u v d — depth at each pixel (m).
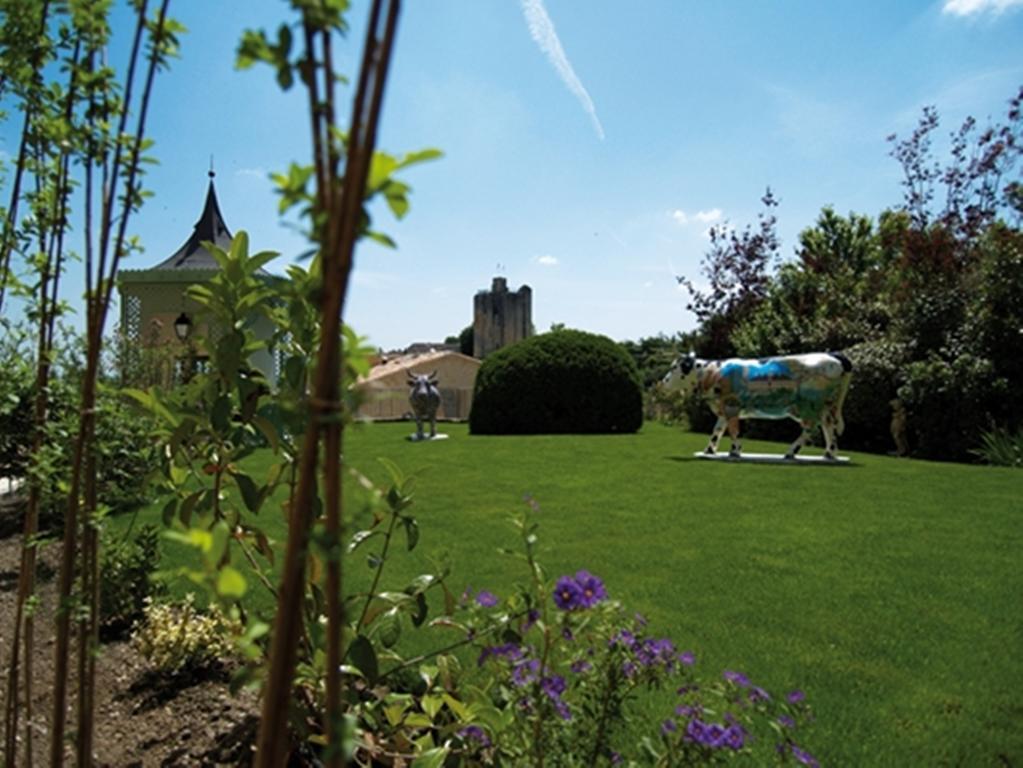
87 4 1.31
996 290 12.16
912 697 2.79
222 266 2.18
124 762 2.38
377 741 2.14
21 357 2.03
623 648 1.99
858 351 13.93
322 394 0.73
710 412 16.70
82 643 1.57
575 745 1.93
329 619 0.76
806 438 10.63
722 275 20.55
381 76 0.69
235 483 2.43
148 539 3.82
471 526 5.91
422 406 14.66
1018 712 2.66
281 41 0.75
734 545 5.29
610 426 16.73
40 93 1.57
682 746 1.79
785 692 2.83
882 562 4.82
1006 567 4.70
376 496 0.85
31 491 1.86
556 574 4.50
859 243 27.31
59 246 1.65
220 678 2.99
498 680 2.06
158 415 2.17
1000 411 11.78
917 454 12.49
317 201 0.76
